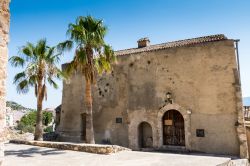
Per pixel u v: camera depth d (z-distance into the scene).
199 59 16.02
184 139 16.20
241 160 12.85
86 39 14.68
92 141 14.78
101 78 19.84
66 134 20.80
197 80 15.92
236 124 14.39
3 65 3.99
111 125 18.83
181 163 10.22
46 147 15.42
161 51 17.45
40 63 17.98
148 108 17.45
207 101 15.45
